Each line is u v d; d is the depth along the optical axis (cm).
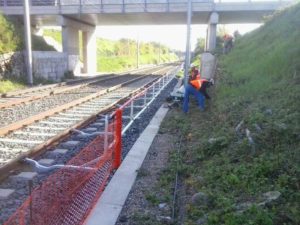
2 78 2466
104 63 6488
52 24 4750
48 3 3803
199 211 543
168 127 1174
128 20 4397
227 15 3822
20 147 866
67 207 531
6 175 681
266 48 1912
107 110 1438
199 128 1089
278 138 706
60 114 1308
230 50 3027
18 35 2834
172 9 3559
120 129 785
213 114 1188
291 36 1723
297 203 498
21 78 2697
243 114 965
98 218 546
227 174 642
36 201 510
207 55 1806
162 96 1986
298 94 921
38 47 3503
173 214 564
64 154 835
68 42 3975
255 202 522
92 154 740
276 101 956
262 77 1309
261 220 455
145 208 593
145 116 1359
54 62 3288
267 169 602
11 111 1375
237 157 702
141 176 734
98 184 655
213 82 1720
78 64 4141
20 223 431
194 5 3541
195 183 662
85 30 4656
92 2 3672
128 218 555
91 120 1216
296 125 735
